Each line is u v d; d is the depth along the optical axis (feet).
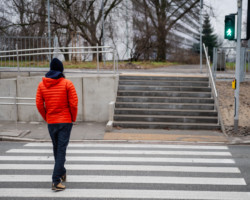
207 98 35.55
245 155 22.09
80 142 25.77
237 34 28.48
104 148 23.73
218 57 45.83
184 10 108.06
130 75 39.29
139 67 63.16
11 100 34.91
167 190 15.11
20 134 27.55
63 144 14.79
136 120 32.22
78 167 18.72
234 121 28.91
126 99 35.29
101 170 18.17
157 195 14.46
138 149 23.50
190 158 21.11
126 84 38.19
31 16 100.37
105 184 15.81
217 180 16.71
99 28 106.83
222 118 32.45
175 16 110.42
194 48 126.82
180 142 26.03
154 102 35.19
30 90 34.60
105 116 34.19
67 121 14.89
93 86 33.99
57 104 14.69
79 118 34.35
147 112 33.19
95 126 31.71
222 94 37.99
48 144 25.03
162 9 104.47
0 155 21.42
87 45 103.96
